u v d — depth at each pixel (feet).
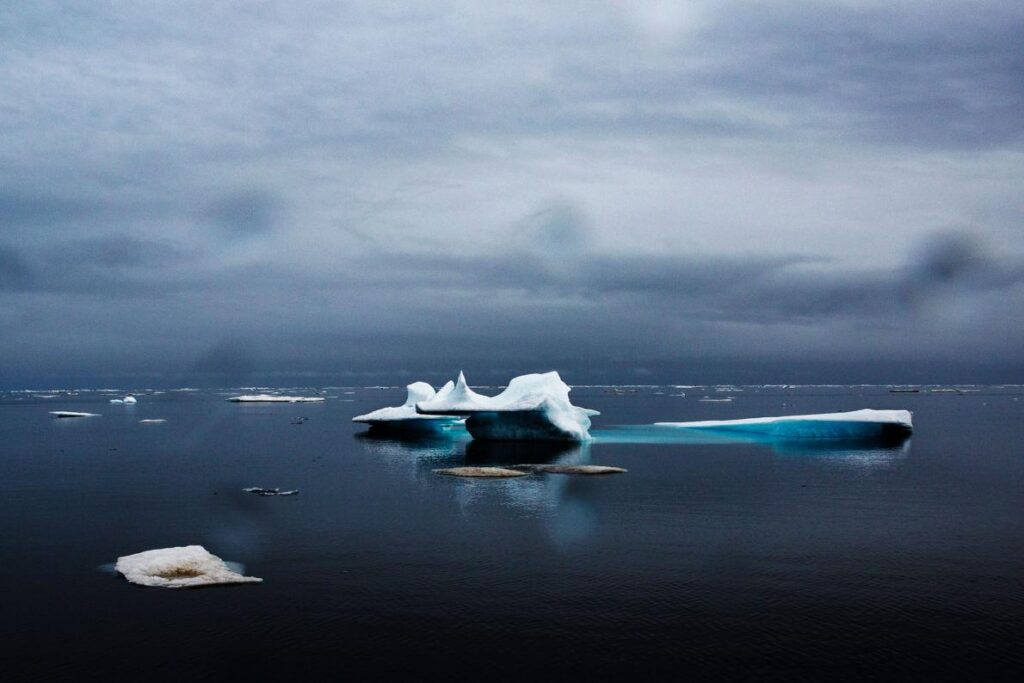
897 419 204.33
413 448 185.37
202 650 51.65
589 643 52.65
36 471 144.66
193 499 108.88
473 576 67.77
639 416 373.81
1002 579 66.69
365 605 60.18
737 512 95.91
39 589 64.23
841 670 48.29
